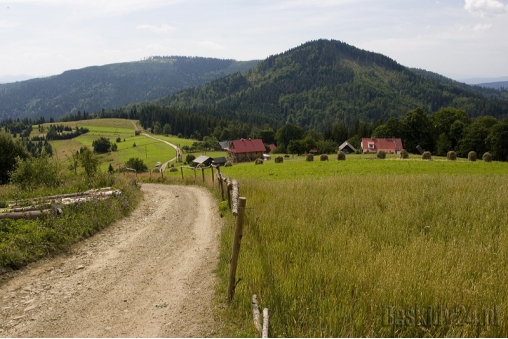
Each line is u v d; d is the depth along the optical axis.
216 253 9.10
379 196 13.06
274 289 5.88
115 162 95.62
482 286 5.64
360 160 46.69
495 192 12.72
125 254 9.38
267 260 7.16
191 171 58.59
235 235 5.92
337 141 126.75
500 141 65.06
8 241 8.64
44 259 8.73
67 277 7.69
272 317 5.20
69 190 17.16
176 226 12.68
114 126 177.38
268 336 4.67
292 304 5.48
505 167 35.75
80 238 10.47
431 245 7.50
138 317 5.80
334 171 35.59
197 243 10.23
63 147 125.00
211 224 12.64
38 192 16.72
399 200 11.88
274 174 36.06
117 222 13.12
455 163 39.50
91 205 13.06
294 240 8.29
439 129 79.50
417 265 6.38
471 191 13.32
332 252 7.41
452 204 11.23
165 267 8.26
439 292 5.43
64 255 9.16
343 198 12.53
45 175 20.08
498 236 8.42
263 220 10.20
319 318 5.05
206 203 17.42
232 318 5.51
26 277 7.62
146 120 176.62
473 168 35.09
